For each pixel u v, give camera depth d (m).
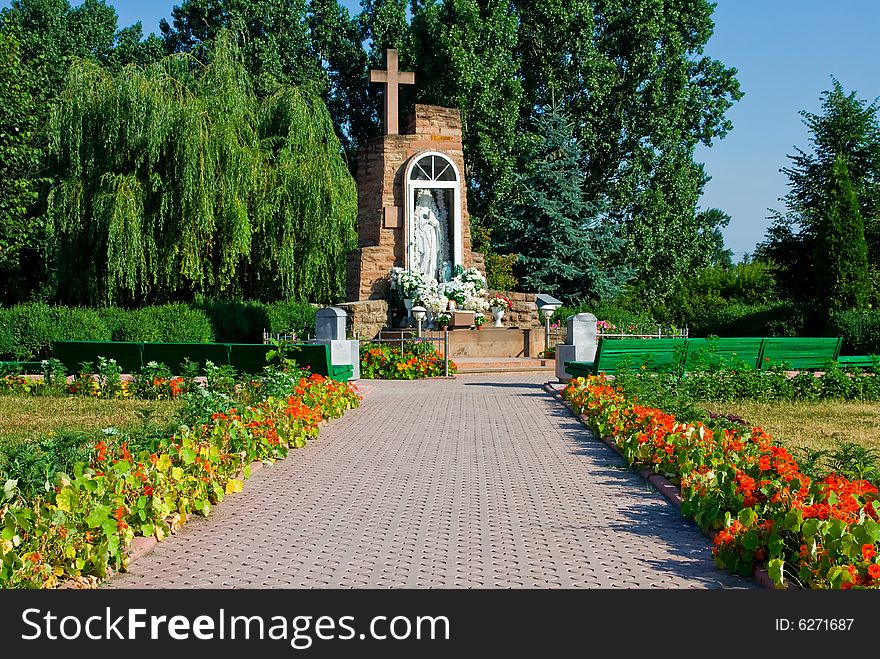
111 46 45.31
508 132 38.44
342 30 44.38
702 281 45.53
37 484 5.64
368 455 9.50
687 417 9.62
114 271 21.55
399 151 25.67
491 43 38.50
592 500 7.36
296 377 13.32
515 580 5.25
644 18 40.16
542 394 15.88
